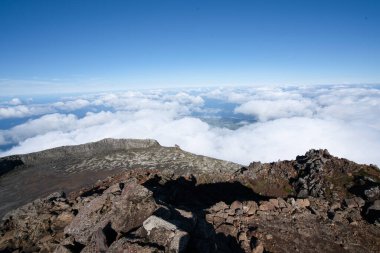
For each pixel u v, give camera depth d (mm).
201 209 22688
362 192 27750
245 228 19953
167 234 15055
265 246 18703
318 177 32188
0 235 22047
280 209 22531
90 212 19453
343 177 31453
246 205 22203
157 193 27547
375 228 21734
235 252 17906
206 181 36094
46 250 18719
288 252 18500
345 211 23422
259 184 35031
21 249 19984
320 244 19578
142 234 15539
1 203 45062
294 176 35250
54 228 21000
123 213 18188
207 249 15547
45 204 24766
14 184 53969
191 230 17047
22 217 23406
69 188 49969
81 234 18016
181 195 28641
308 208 23453
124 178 36344
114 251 14258
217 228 19500
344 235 20656
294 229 20531
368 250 19625
